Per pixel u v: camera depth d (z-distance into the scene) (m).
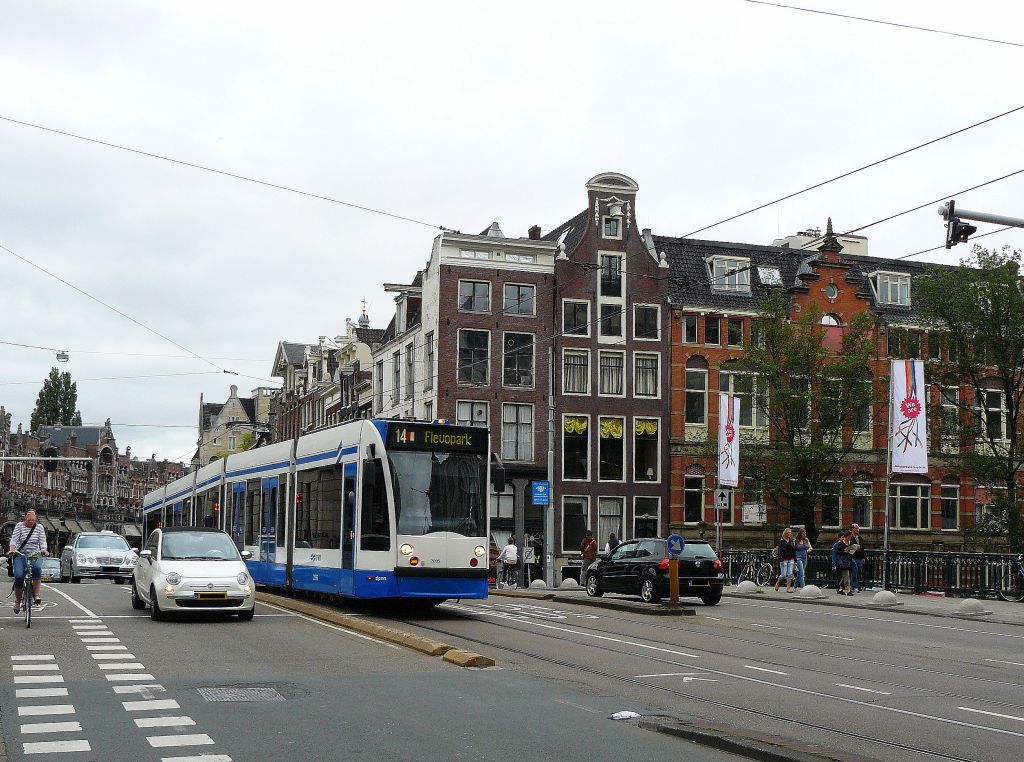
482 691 12.39
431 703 11.51
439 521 21.94
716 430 53.75
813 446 48.84
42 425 123.31
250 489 30.27
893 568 35.22
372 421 22.28
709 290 56.41
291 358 90.88
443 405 52.53
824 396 49.56
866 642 19.64
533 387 53.72
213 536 21.78
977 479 48.22
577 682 13.36
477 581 22.05
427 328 54.56
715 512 54.53
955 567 32.84
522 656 16.05
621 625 21.78
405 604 25.70
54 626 19.05
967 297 46.69
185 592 19.88
